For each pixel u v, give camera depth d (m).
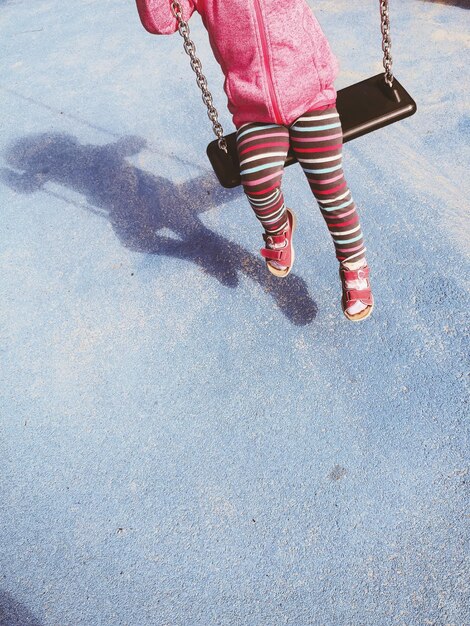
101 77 4.28
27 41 5.04
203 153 3.41
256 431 2.23
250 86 1.65
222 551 1.99
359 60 3.56
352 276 2.14
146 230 3.09
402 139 3.04
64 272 3.03
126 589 1.99
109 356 2.63
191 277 2.81
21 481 2.34
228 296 2.68
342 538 1.91
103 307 2.82
